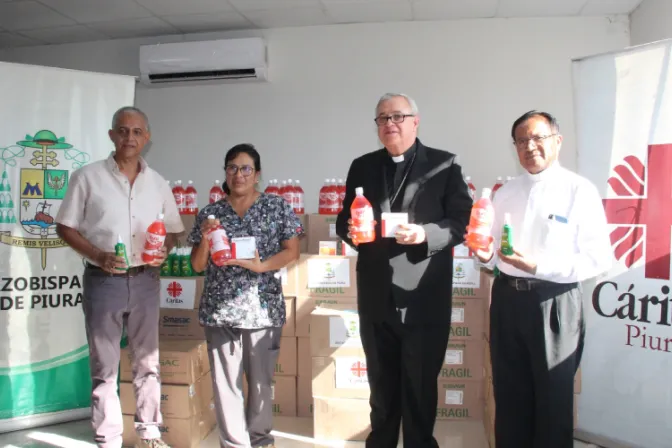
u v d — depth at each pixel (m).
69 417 2.74
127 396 2.39
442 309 1.78
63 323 2.74
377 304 1.78
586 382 2.41
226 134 4.17
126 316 2.20
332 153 4.00
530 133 1.63
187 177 4.24
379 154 1.92
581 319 1.64
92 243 2.12
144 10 3.67
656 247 2.17
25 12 3.69
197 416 2.46
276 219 2.02
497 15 3.70
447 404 2.69
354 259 2.66
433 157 1.82
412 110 1.77
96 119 2.79
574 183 1.62
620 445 2.30
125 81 2.86
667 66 2.11
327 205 3.11
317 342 2.48
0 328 2.59
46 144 2.67
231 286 1.95
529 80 3.73
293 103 4.04
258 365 2.01
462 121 3.81
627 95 2.22
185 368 2.37
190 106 4.21
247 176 1.96
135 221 2.14
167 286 2.80
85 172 2.13
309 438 2.52
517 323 1.64
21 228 2.63
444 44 3.81
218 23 3.94
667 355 2.15
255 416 2.06
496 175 3.79
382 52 3.89
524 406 1.69
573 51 3.67
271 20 3.88
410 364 1.76
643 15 3.38
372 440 1.92
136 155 2.16
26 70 2.62
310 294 2.71
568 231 1.60
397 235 1.63
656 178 2.15
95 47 4.33
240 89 4.13
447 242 1.69
